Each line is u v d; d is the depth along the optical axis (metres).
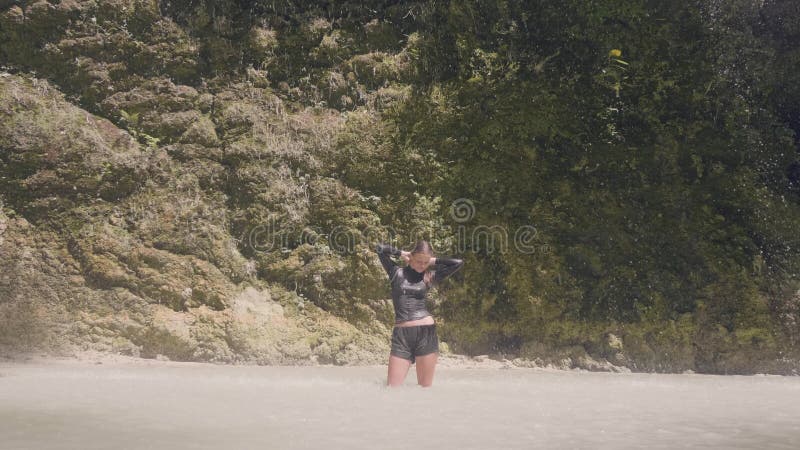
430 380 7.87
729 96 14.40
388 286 12.41
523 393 7.27
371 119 13.21
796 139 14.58
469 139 13.27
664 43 14.34
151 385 7.39
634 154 13.66
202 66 13.20
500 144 13.28
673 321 12.59
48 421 4.88
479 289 12.55
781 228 13.59
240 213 12.57
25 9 12.63
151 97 12.88
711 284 12.88
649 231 13.21
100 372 8.96
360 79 13.48
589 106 13.80
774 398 7.09
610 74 13.93
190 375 8.84
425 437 4.45
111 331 11.23
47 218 11.74
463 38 13.70
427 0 13.73
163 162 12.55
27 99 12.21
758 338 12.53
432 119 13.29
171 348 11.28
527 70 13.77
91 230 11.78
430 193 12.97
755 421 5.39
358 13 13.75
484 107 13.46
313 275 12.37
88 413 5.27
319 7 13.74
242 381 8.11
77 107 12.59
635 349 12.39
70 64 12.71
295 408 5.71
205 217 12.38
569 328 12.45
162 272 11.79
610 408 6.08
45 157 11.94
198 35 13.24
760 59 14.66
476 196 13.00
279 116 13.12
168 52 13.06
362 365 11.73
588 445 4.27
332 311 12.29
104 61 12.86
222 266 12.13
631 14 14.30
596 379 9.55
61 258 11.55
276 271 12.38
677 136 13.95
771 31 14.92
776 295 12.92
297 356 11.59
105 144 12.34
